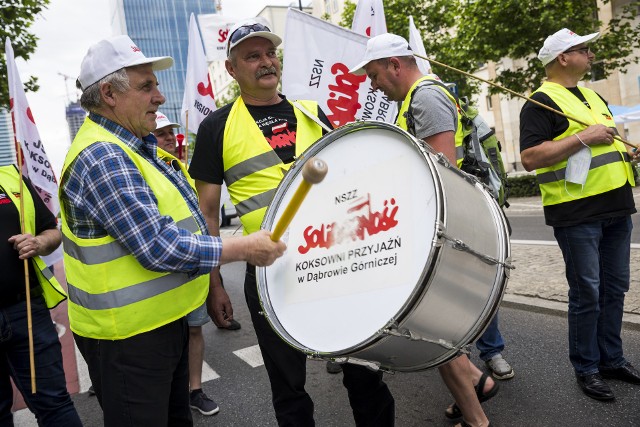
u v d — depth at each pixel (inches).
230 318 105.9
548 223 121.1
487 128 120.6
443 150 99.3
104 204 67.6
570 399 120.0
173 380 83.6
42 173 140.2
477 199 75.6
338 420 127.3
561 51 119.3
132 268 71.5
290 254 81.2
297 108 105.6
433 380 141.8
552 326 166.1
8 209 109.0
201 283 78.9
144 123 76.8
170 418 86.0
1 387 107.8
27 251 102.1
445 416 121.8
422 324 65.7
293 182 87.0
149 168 74.8
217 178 103.6
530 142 118.9
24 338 105.7
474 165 114.5
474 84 751.7
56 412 107.5
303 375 95.9
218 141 101.8
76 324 75.1
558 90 120.8
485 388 116.6
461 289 67.5
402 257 67.9
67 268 75.3
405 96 113.1
